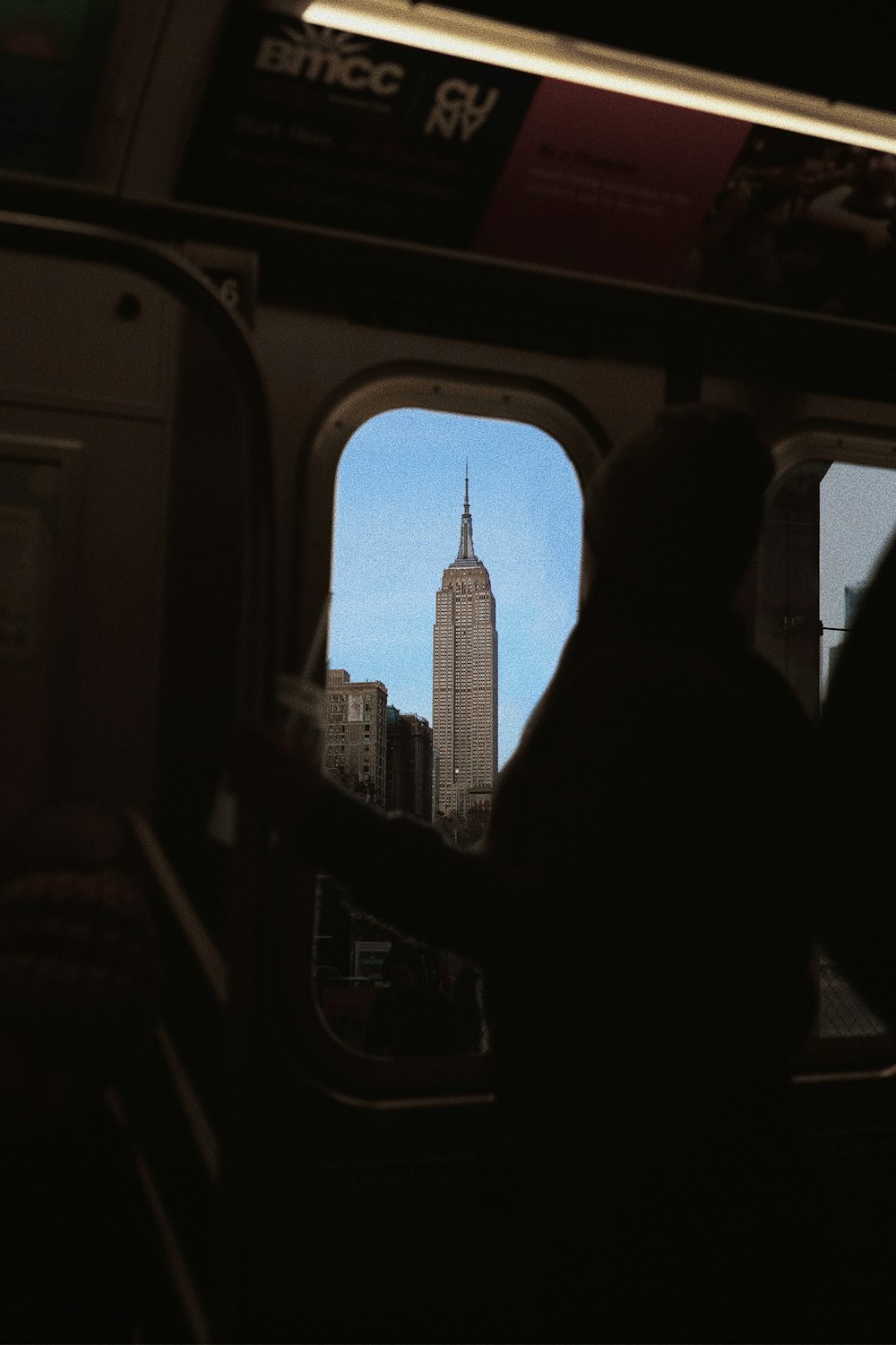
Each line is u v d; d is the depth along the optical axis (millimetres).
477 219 2723
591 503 1210
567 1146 1005
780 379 3158
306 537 2686
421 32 2338
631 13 2285
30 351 2680
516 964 976
